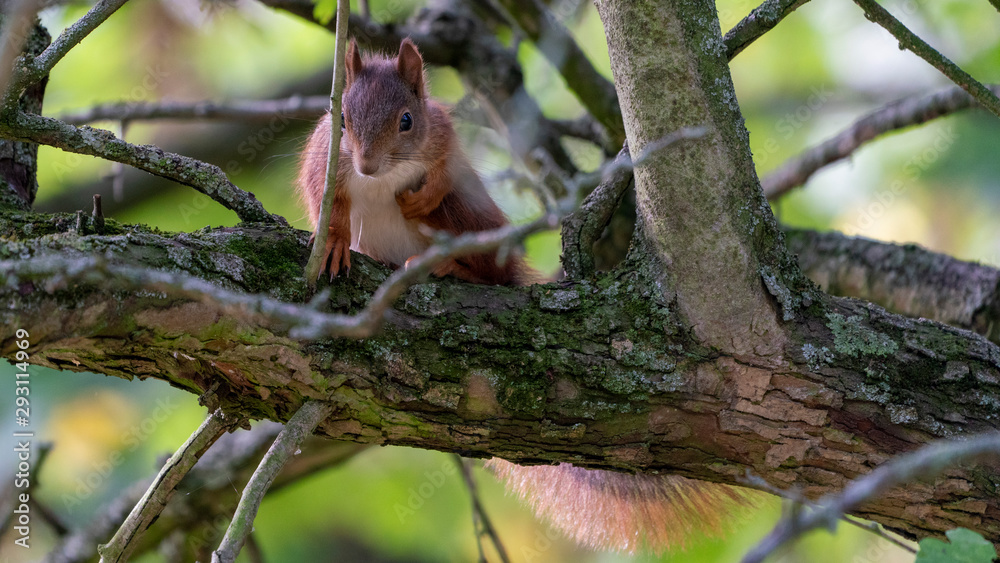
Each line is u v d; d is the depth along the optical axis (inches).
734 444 285.4
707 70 273.6
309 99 522.0
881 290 463.2
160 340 245.9
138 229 271.7
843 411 281.9
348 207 385.4
